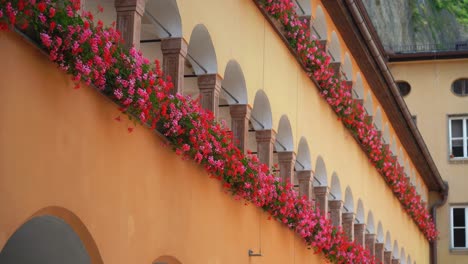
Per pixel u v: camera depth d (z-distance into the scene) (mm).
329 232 18422
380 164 25625
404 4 40875
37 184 8391
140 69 9789
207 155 12188
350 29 21203
